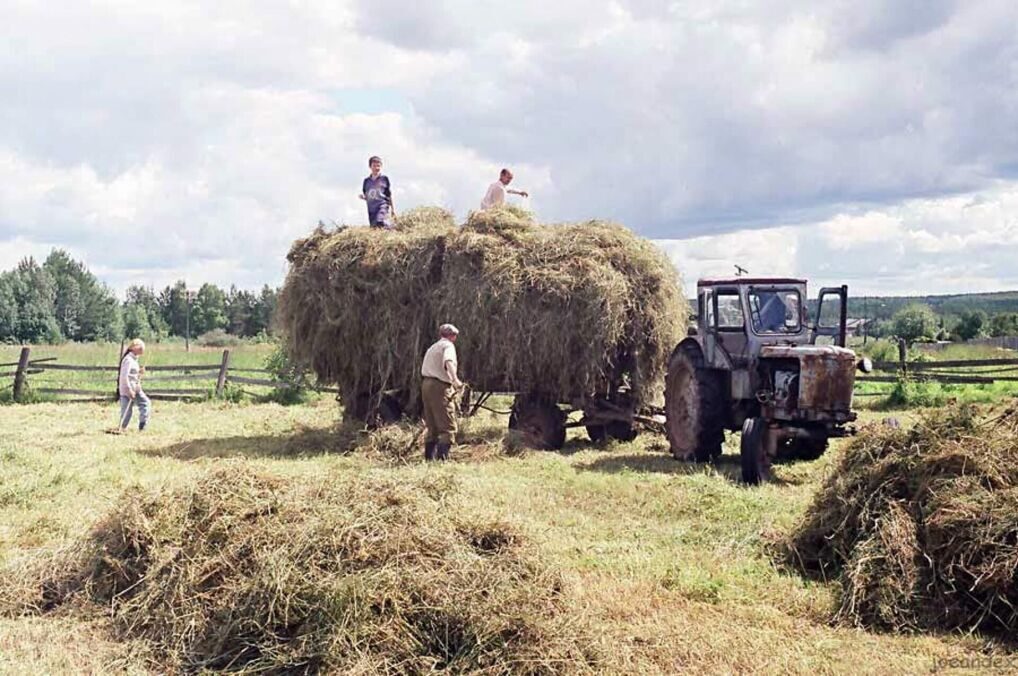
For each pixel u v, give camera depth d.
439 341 11.02
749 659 4.66
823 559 6.17
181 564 5.16
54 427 14.73
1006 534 5.22
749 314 10.43
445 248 12.10
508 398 17.23
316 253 12.60
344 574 4.75
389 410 12.45
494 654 4.39
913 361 19.77
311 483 5.77
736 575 6.05
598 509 8.00
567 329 11.74
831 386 9.52
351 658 4.35
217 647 4.64
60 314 77.06
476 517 5.61
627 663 4.51
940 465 5.89
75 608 5.32
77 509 7.77
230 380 21.84
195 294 85.00
